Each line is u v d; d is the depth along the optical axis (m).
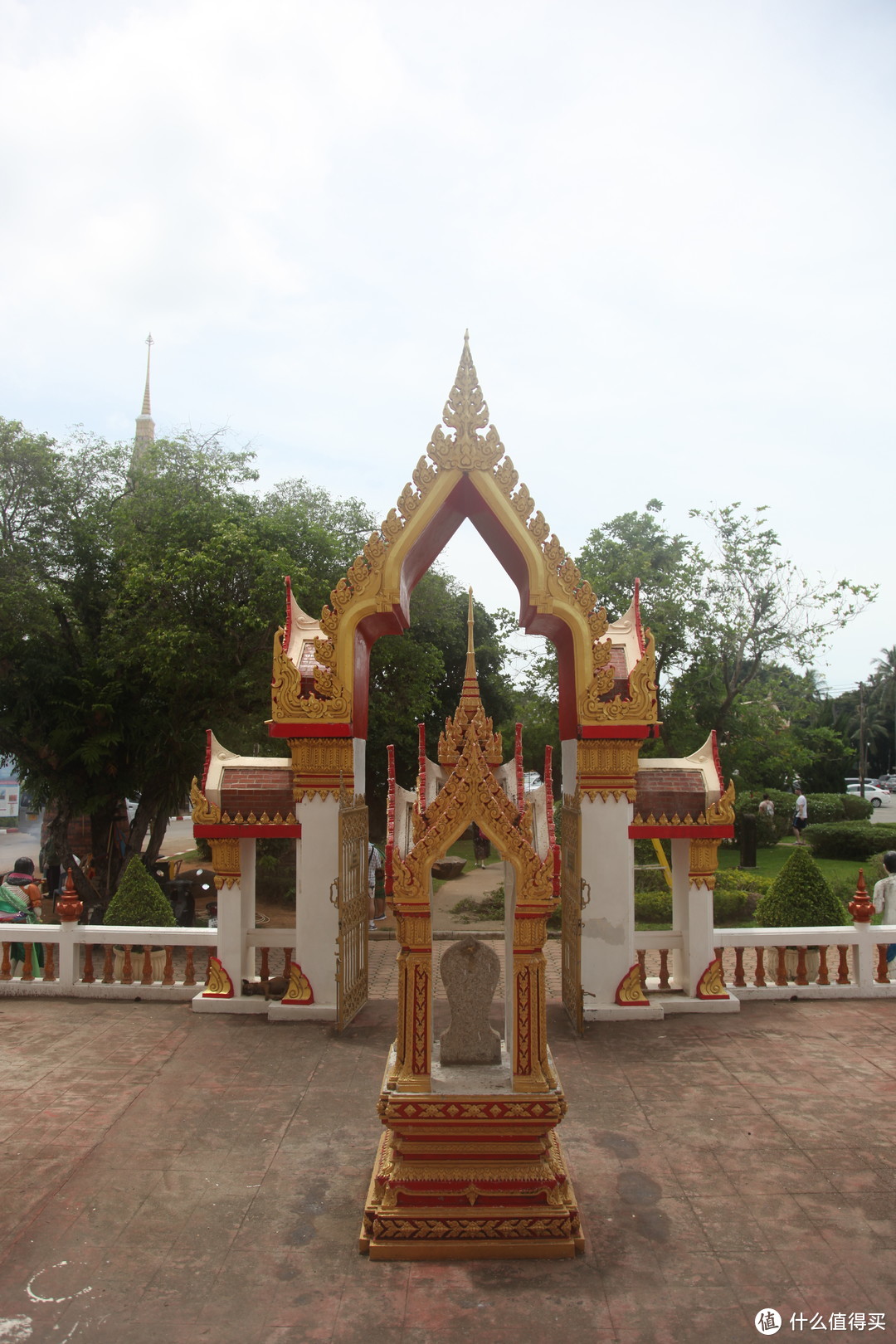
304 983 9.65
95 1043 8.75
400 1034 5.56
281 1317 4.62
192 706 18.98
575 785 10.03
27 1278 4.95
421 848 5.57
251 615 17.09
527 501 9.70
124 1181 6.00
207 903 19.47
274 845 24.80
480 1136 5.30
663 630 25.00
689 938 10.03
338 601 9.81
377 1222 5.18
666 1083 7.73
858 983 10.30
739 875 19.41
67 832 20.20
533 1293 4.82
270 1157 6.34
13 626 17.39
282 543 18.78
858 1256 5.13
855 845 26.48
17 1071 7.98
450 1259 5.12
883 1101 7.31
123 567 18.92
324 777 9.80
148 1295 4.80
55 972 10.71
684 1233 5.38
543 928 5.56
